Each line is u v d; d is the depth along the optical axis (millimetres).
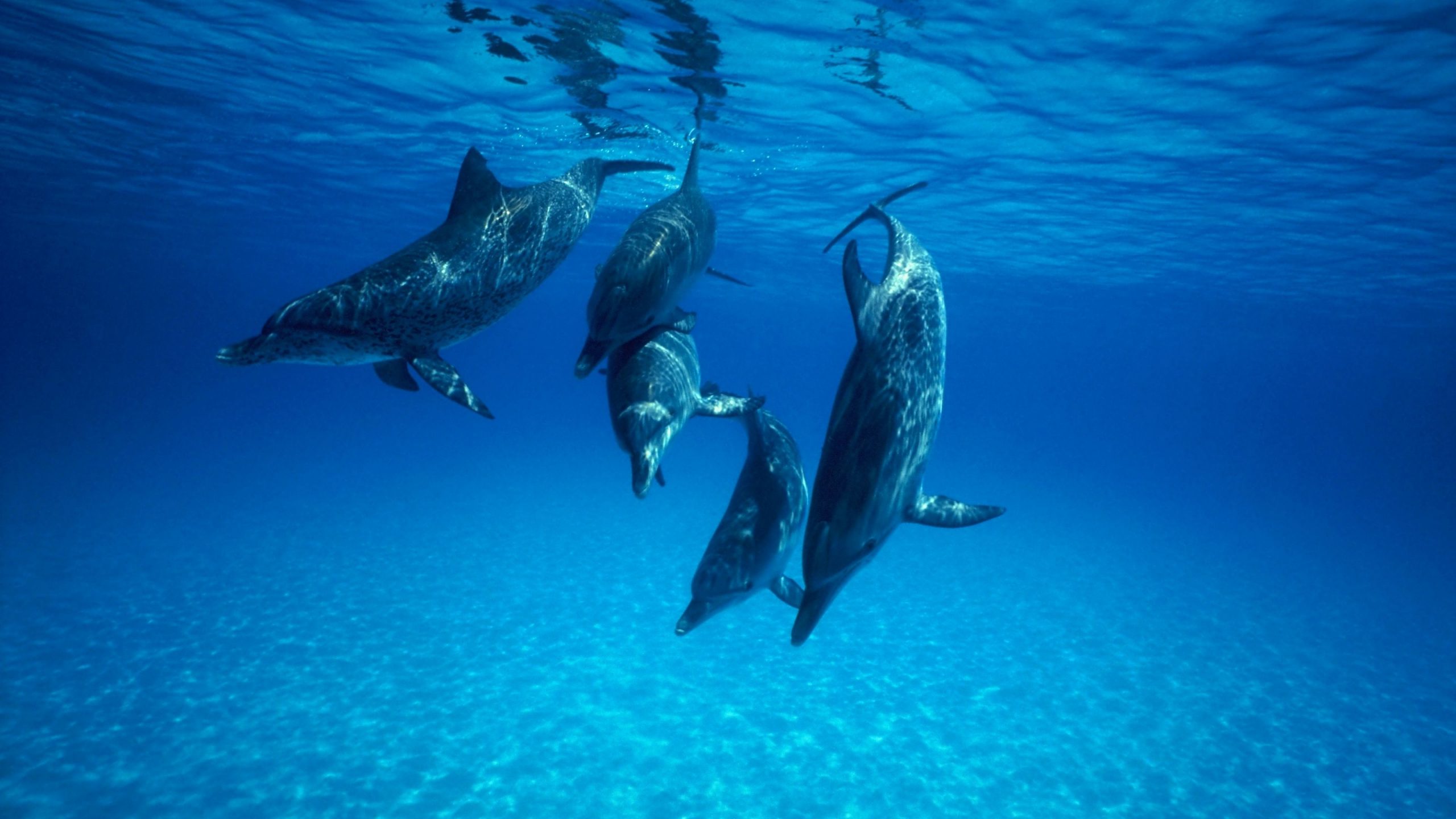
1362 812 10641
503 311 5121
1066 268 29094
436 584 18219
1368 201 16141
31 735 10297
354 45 12438
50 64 15047
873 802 10172
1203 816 10305
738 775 10602
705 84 12633
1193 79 10922
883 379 3275
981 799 10406
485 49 12094
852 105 13133
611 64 12156
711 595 4395
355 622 15367
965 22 9758
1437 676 16297
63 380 98875
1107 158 14797
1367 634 19250
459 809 9438
